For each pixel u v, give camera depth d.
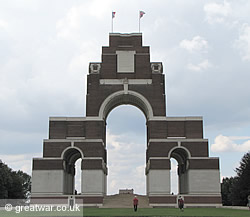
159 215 41.16
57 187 66.94
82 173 67.69
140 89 72.56
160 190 66.94
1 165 99.75
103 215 41.19
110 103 73.69
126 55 75.12
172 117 71.25
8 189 106.69
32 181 67.19
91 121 70.62
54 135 70.12
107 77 73.69
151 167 68.00
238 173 97.00
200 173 67.62
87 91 73.25
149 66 74.56
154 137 69.81
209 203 66.38
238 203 96.88
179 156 77.94
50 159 68.06
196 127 70.75
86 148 68.88
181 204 52.16
